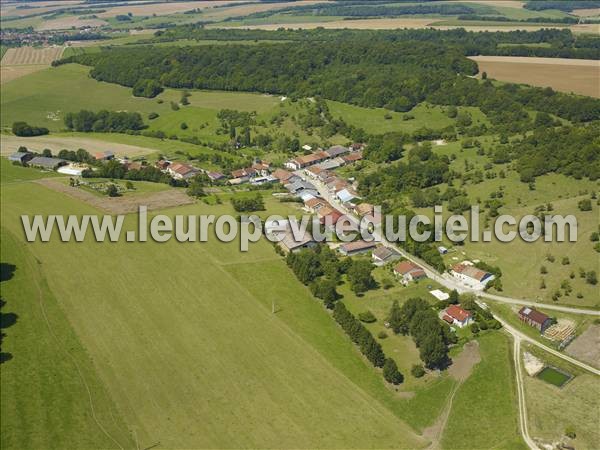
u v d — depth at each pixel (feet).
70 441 299.58
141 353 367.86
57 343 377.30
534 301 423.23
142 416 316.81
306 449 294.87
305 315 412.77
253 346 375.66
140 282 451.94
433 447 299.38
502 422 315.78
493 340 384.27
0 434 303.89
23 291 437.58
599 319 398.62
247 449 294.46
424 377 351.46
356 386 342.03
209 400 327.88
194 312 412.77
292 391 335.67
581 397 330.95
